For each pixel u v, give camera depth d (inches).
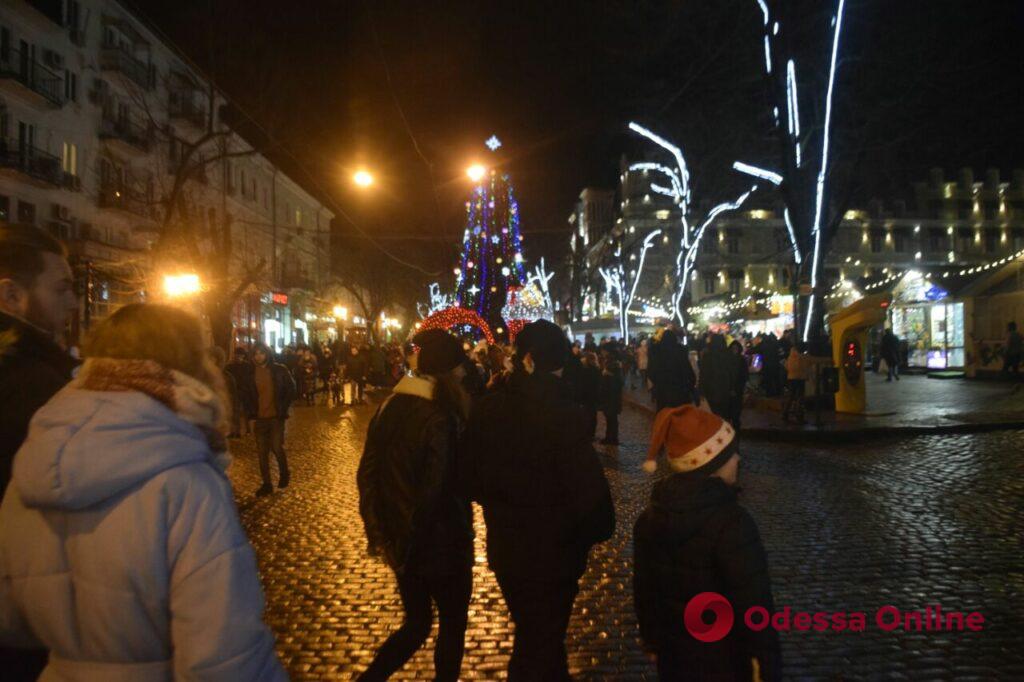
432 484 140.4
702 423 104.8
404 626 149.9
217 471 72.8
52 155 1023.0
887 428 519.8
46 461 64.4
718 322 1408.7
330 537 288.5
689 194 965.2
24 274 97.5
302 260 2007.9
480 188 1245.1
